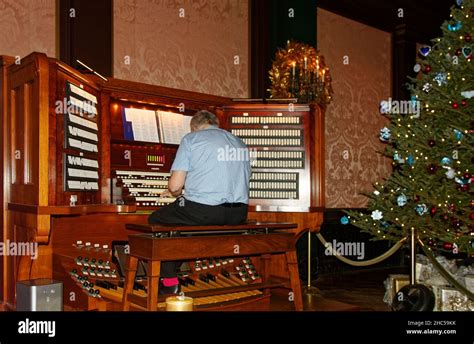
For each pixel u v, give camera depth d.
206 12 6.16
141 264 4.20
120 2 5.36
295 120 4.98
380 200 6.14
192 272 4.59
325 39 7.43
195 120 3.99
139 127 4.62
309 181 4.93
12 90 3.90
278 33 6.58
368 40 8.14
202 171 3.68
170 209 3.68
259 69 6.58
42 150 3.45
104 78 4.29
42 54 3.51
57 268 3.93
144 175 4.57
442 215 5.31
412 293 4.16
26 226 3.57
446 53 5.66
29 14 4.75
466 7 5.48
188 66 5.95
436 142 5.47
